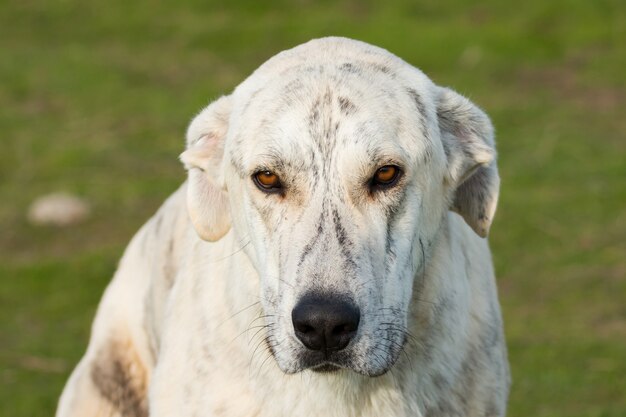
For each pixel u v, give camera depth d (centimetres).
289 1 2600
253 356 663
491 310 723
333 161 612
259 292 660
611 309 1356
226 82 2244
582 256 1492
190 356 694
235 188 659
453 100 693
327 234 600
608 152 1834
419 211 643
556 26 2420
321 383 660
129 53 2423
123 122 2080
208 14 2584
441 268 677
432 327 673
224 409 672
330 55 668
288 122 619
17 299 1465
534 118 1995
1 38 2527
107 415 841
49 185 1834
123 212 1730
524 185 1709
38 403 1177
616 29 2395
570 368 1209
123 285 851
